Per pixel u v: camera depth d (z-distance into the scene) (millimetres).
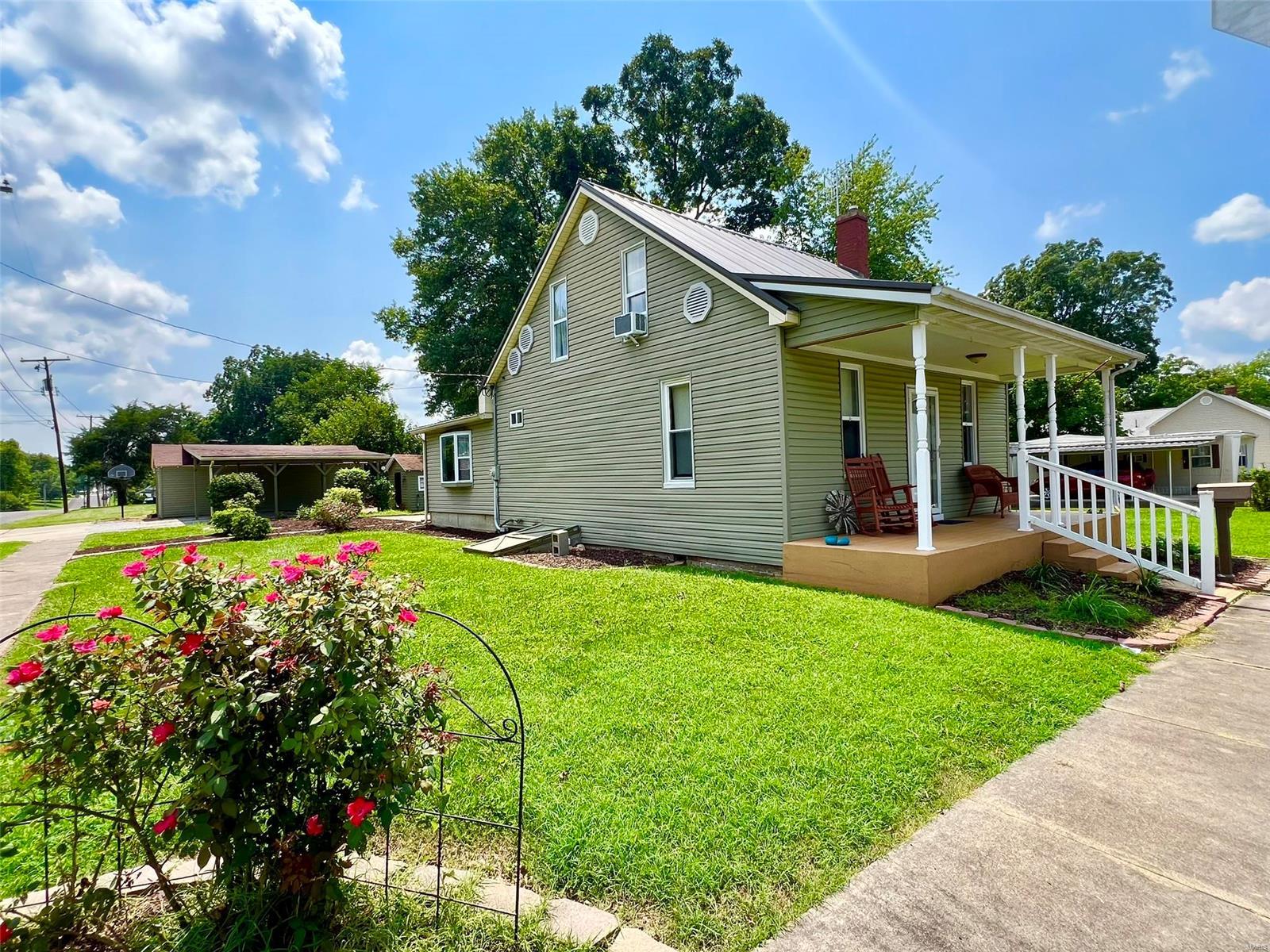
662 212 11031
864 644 4984
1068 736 3619
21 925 1761
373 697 1747
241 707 1740
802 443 8266
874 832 2623
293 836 1897
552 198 24828
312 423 48344
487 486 14578
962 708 3857
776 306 7789
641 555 10039
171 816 1763
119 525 22891
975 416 11906
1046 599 6637
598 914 2109
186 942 1895
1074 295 36438
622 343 10469
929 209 25719
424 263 25344
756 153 26016
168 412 48656
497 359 13703
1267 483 21500
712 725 3615
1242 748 3471
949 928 2086
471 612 6164
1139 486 21734
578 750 3334
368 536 14344
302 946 1865
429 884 2266
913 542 7449
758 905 2184
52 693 1800
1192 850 2545
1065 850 2531
